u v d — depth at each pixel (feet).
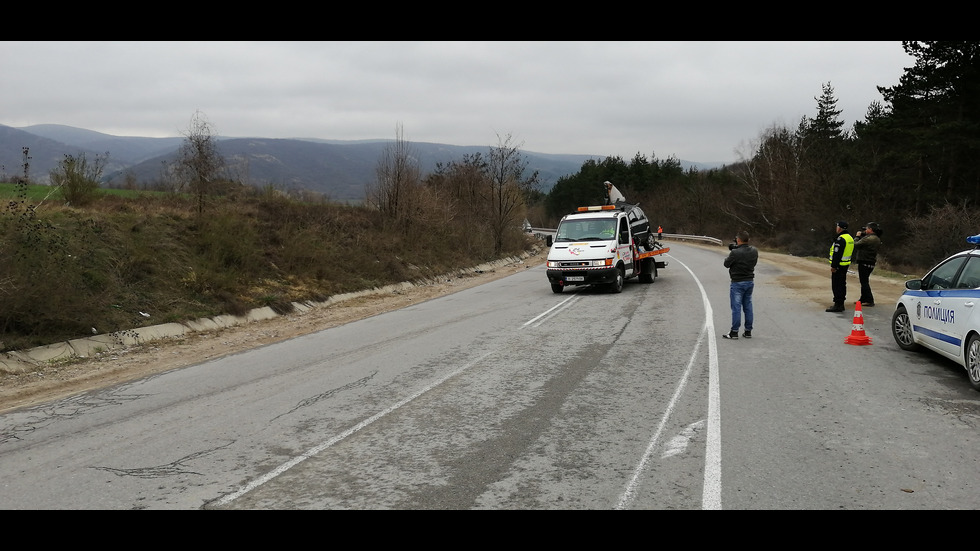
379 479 15.35
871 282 59.41
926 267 89.56
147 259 45.96
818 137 165.27
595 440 17.61
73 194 52.44
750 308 32.83
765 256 104.78
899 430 17.79
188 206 62.23
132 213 53.06
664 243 168.96
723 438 17.44
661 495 13.93
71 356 32.78
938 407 19.98
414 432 18.92
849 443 16.83
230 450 17.84
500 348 31.99
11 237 35.96
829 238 109.60
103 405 23.67
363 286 63.46
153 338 37.96
